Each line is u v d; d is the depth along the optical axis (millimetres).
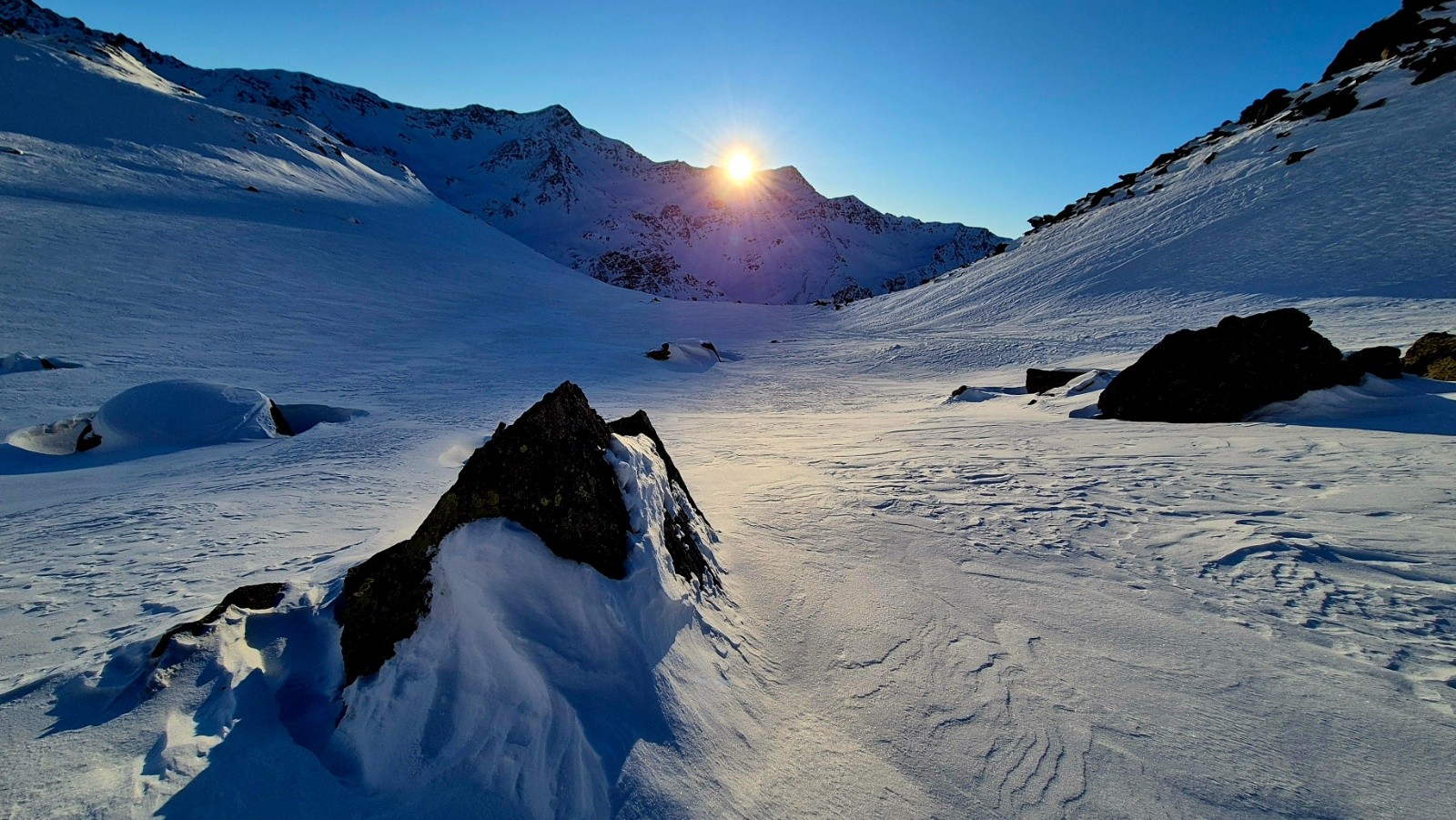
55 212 35781
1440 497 4207
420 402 16734
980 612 3066
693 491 6039
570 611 2275
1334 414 7422
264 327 27438
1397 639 2586
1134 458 6496
